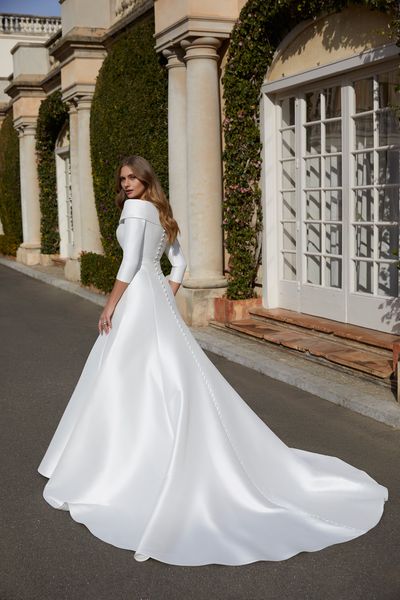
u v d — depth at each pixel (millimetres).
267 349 7242
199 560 3076
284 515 3430
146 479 3508
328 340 7070
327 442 4660
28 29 27344
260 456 3709
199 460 3467
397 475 4082
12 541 3342
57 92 14914
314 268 7855
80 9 12031
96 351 3861
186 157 8922
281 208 8367
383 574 2984
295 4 7211
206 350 7578
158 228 3889
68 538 3348
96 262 11961
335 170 7387
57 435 4000
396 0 5855
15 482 4066
